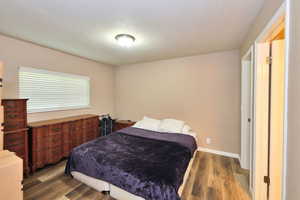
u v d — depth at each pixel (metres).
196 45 2.83
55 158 2.75
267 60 1.69
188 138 2.81
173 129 3.16
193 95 3.56
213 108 3.34
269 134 1.70
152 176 1.59
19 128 2.23
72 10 1.68
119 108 4.73
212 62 3.32
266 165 1.73
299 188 0.84
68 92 3.49
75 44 2.79
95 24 2.01
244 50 2.53
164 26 2.06
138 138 2.74
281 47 1.63
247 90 2.57
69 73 3.44
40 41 2.65
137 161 1.87
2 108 1.68
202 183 2.20
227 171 2.54
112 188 1.86
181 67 3.68
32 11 1.70
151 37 2.45
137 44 2.77
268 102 1.70
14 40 2.52
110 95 4.66
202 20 1.90
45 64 2.96
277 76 1.65
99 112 4.29
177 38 2.49
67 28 2.13
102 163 1.89
